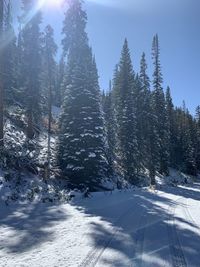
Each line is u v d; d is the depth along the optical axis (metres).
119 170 40.75
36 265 7.82
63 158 28.92
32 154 27.86
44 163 27.23
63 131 29.72
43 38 35.25
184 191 38.47
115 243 9.89
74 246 9.51
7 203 16.77
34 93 34.25
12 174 21.70
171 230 12.11
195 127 91.12
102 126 29.67
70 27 32.28
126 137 41.97
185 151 76.19
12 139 28.33
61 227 12.09
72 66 32.56
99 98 30.44
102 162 29.88
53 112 54.75
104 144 29.80
